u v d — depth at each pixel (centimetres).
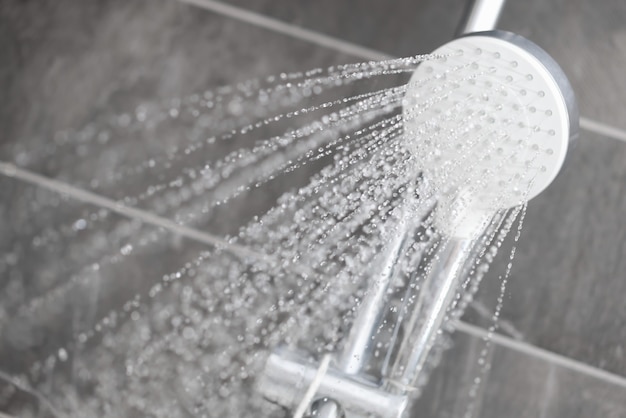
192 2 131
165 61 132
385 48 128
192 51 132
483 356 129
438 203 112
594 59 125
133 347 135
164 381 134
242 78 131
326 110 129
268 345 131
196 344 133
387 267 114
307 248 128
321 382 114
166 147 133
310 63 129
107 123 134
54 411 137
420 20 128
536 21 126
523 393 129
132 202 134
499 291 128
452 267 113
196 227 133
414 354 114
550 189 127
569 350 128
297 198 129
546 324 128
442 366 130
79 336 136
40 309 136
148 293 134
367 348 115
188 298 133
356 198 123
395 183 118
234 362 132
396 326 116
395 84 126
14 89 135
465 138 110
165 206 133
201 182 132
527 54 108
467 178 111
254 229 131
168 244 133
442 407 130
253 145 131
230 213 132
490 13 114
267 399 116
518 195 110
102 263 135
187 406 134
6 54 134
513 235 127
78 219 135
